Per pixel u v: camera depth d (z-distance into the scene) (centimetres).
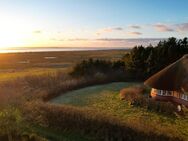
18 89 3938
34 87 4212
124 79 5297
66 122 2628
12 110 2345
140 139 2381
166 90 3447
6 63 9894
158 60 5084
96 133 2495
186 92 3177
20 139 1941
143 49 5375
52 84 4441
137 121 2934
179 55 5044
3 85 4172
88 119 2595
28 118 2689
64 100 3841
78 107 3250
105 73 5419
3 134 1889
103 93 4256
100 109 3431
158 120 3080
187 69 3381
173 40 5225
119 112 3328
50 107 2844
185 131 2739
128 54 5634
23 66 8881
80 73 5178
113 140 2420
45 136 2356
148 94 3934
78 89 4538
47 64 9419
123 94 3981
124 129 2467
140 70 5278
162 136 2411
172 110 3288
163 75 3544
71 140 2388
